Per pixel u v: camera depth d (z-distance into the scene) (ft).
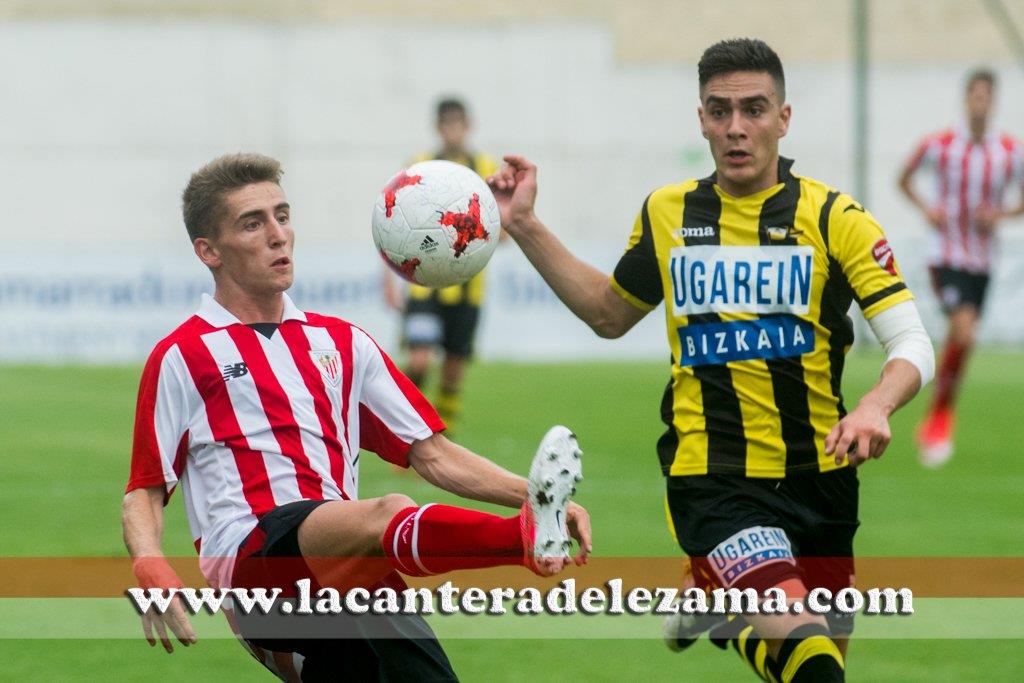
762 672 52.54
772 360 54.60
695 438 55.36
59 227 330.54
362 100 336.70
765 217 55.26
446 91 338.13
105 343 231.30
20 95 328.29
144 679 65.41
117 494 113.70
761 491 54.54
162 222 332.60
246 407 52.06
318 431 52.47
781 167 56.59
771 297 54.80
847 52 351.67
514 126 338.95
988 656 69.36
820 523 55.06
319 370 53.16
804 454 54.60
